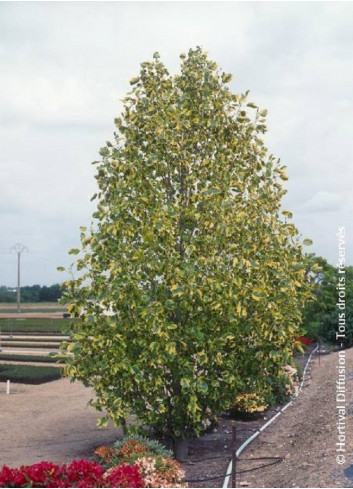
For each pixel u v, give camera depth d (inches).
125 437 545.6
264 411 750.5
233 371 539.8
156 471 431.8
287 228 562.9
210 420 627.5
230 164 558.9
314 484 398.0
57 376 1091.3
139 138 554.9
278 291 535.5
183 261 517.7
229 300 509.7
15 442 636.1
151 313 494.0
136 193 534.3
